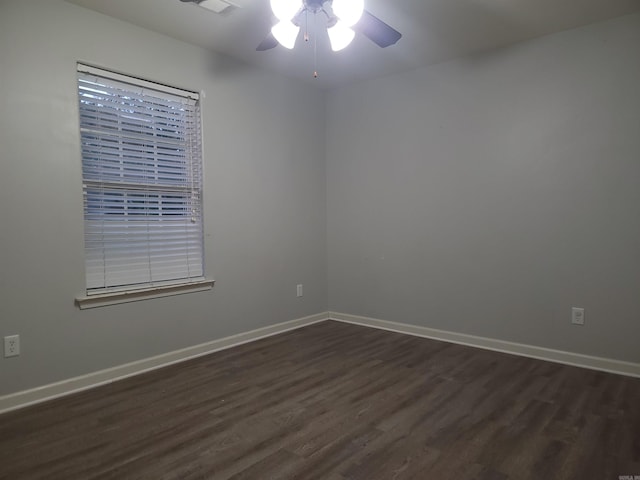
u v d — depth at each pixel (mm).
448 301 3633
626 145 2799
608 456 1855
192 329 3246
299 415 2273
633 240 2795
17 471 1787
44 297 2508
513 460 1835
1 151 2340
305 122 4168
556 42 3023
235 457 1875
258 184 3717
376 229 4070
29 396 2441
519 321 3264
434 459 1847
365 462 1827
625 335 2840
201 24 2875
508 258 3299
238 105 3533
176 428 2145
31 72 2441
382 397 2496
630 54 2768
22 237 2420
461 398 2473
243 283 3609
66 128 2580
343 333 3904
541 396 2488
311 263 4270
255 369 2984
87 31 2654
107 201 2816
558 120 3039
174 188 3166
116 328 2816
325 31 2932
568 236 3031
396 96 3871
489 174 3363
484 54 3348
